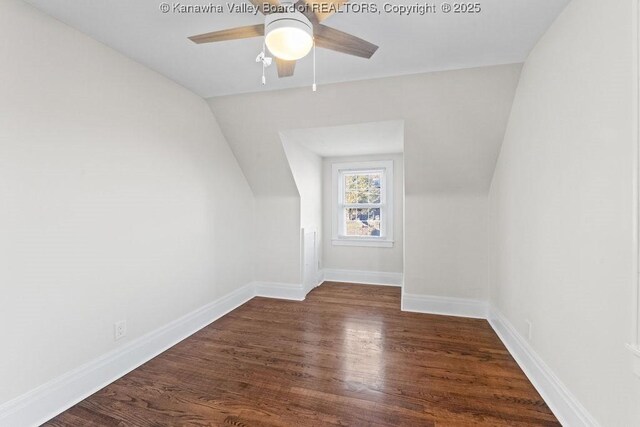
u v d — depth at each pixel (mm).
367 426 1582
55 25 1683
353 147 3855
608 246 1262
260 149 3289
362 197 4551
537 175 1946
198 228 2852
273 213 3783
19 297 1533
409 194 3281
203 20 1722
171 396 1833
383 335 2688
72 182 1774
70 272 1768
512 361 2236
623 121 1170
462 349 2422
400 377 2027
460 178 3045
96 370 1909
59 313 1713
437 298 3250
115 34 1850
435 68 2289
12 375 1507
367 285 4379
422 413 1675
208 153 2988
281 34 1266
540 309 1889
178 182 2604
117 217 2059
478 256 3121
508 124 2510
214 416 1656
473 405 1740
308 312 3271
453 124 2660
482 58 2146
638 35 1074
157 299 2389
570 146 1555
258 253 3855
